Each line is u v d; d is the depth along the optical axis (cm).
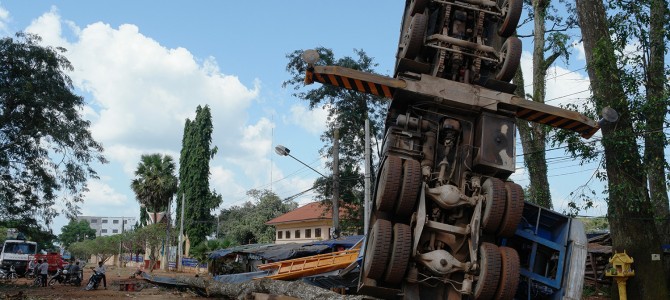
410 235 921
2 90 2567
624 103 1409
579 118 1035
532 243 1016
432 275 944
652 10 1483
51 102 2670
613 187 1398
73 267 2994
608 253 1964
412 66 1028
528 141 2084
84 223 15525
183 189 5544
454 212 972
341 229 3934
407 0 1126
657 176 1469
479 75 1035
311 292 1444
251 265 3011
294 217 5519
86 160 2880
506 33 1062
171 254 6056
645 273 1373
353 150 3797
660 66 1479
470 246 930
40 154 2814
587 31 1548
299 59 3684
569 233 997
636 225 1403
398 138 1001
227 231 6725
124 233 7306
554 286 990
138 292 2481
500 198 930
